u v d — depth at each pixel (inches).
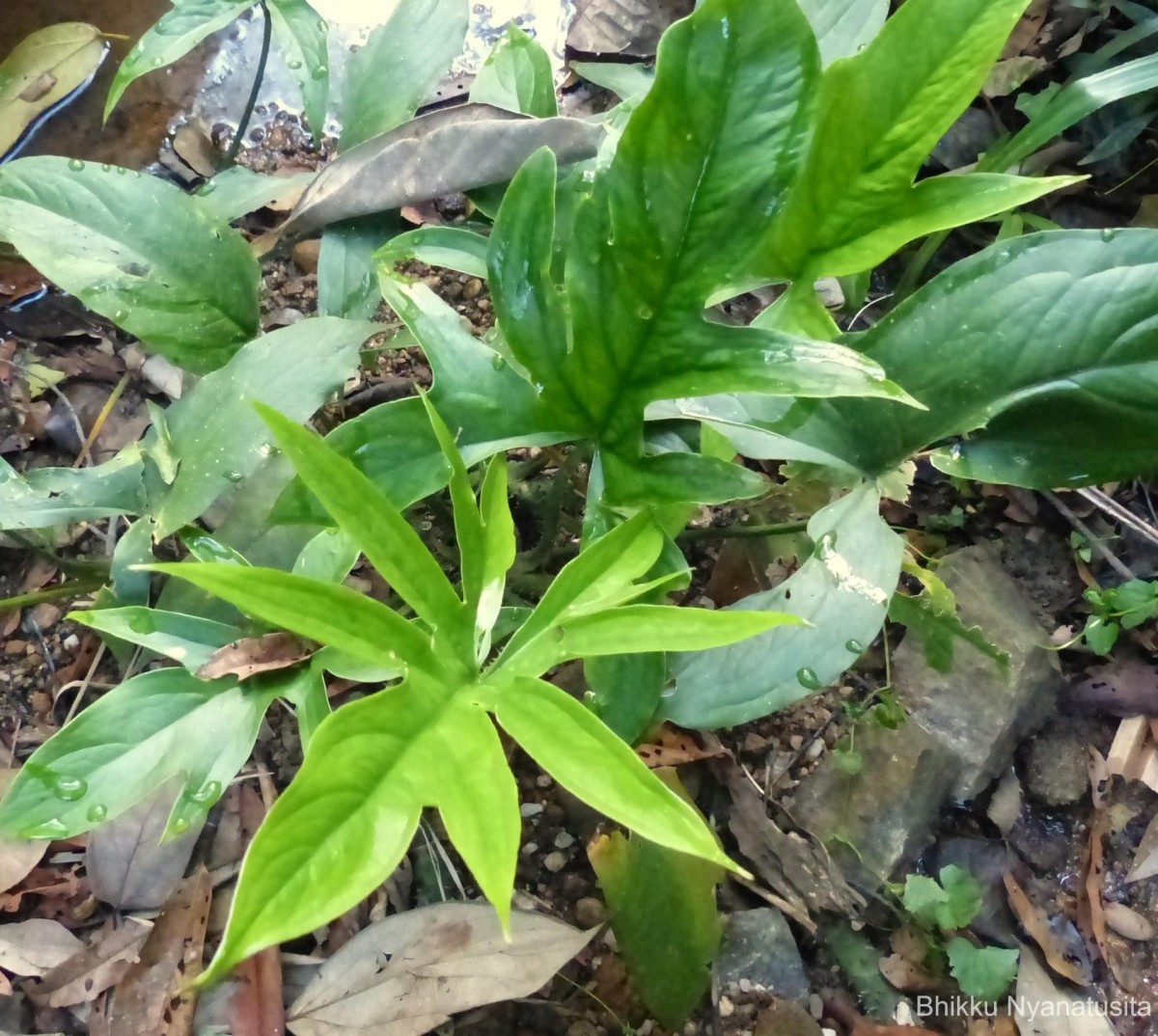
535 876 16.5
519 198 11.3
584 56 24.0
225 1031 14.1
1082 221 22.5
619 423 12.2
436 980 14.2
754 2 9.4
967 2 10.6
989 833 17.8
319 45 16.5
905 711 17.8
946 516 20.2
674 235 10.5
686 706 13.3
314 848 7.6
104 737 11.6
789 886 16.7
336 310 16.1
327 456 9.3
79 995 14.6
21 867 15.2
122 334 20.1
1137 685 18.8
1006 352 12.3
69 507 13.3
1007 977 15.7
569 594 10.8
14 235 13.5
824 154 11.5
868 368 10.6
